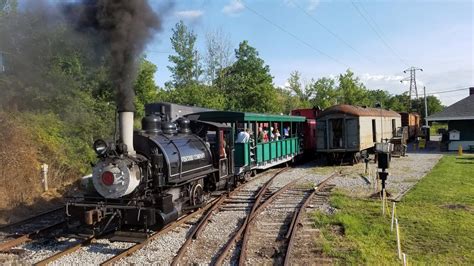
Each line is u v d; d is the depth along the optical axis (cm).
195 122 1312
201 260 738
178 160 1003
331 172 1912
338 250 773
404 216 1004
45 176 1452
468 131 2866
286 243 818
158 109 1827
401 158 2423
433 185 1420
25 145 1457
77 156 1712
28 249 823
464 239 817
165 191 937
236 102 4550
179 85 4856
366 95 6316
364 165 2186
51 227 958
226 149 1371
